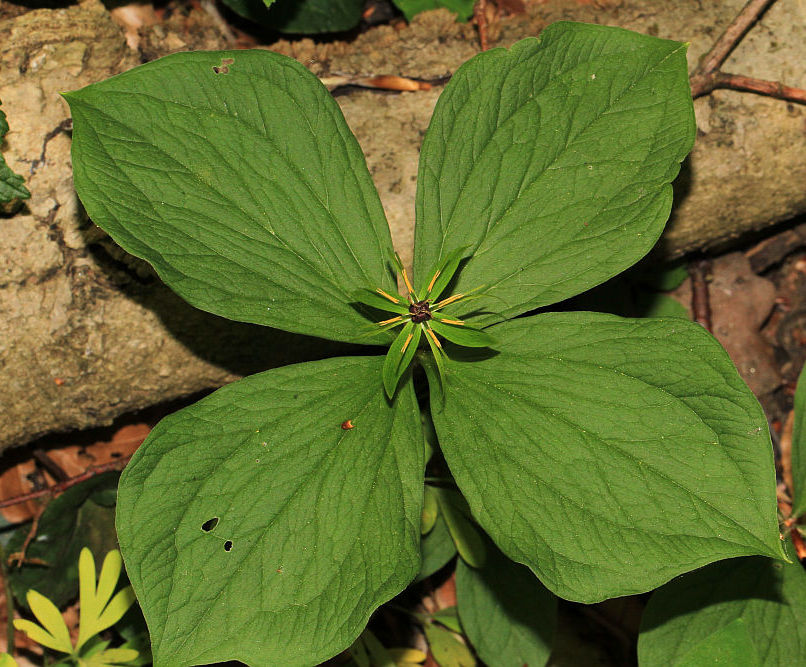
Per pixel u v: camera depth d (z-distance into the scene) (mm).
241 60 650
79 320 698
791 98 721
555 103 661
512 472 641
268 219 650
